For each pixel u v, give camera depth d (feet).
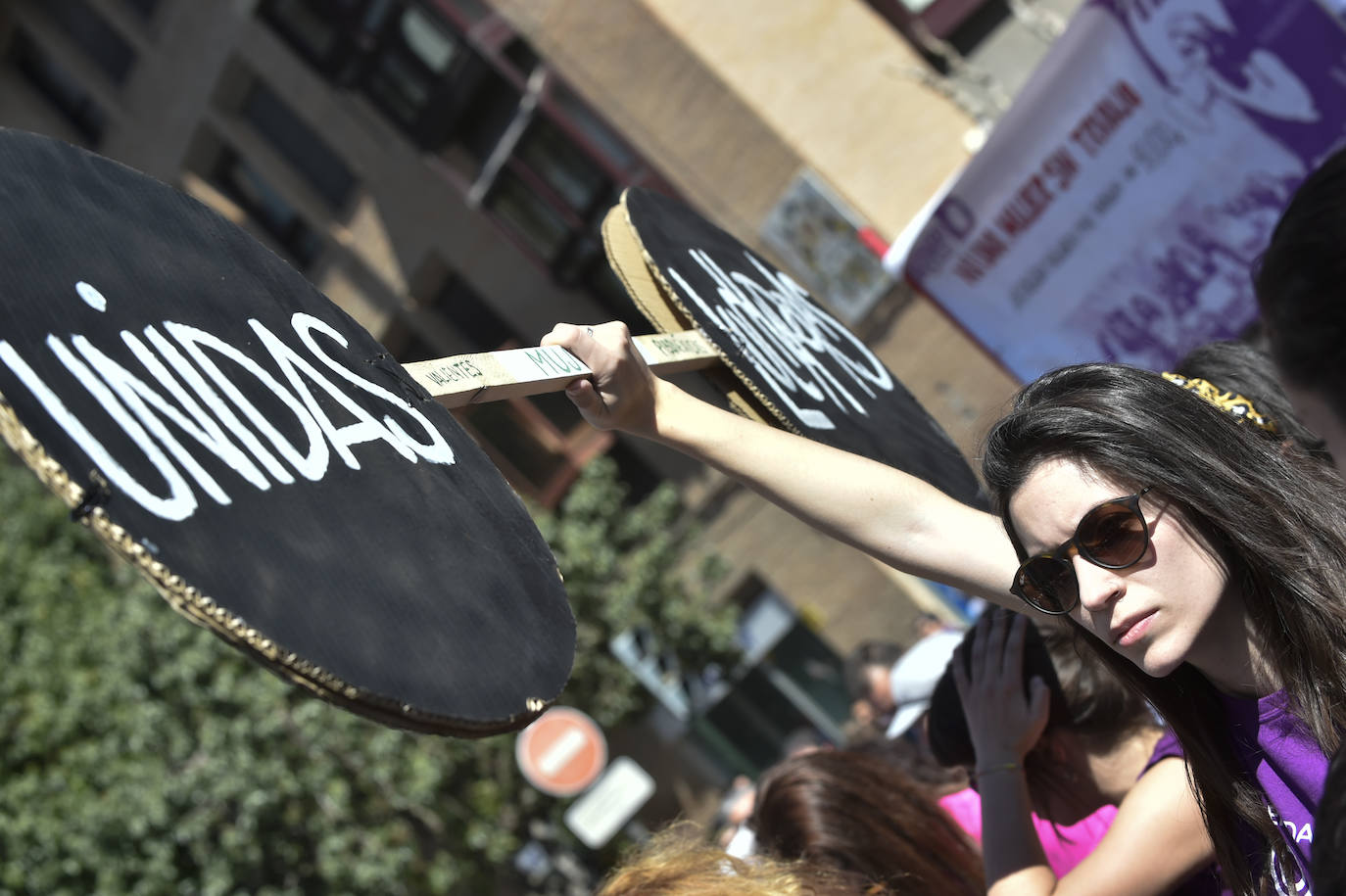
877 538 5.16
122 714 35.65
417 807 41.50
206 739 35.47
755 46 31.76
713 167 32.63
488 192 42.01
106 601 41.01
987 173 18.80
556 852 47.96
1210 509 4.25
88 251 3.45
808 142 31.53
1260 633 4.42
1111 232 18.78
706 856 5.06
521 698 3.53
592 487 43.06
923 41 31.78
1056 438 4.37
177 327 3.51
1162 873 5.51
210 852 35.47
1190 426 4.32
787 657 47.52
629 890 4.97
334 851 36.88
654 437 5.07
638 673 44.04
